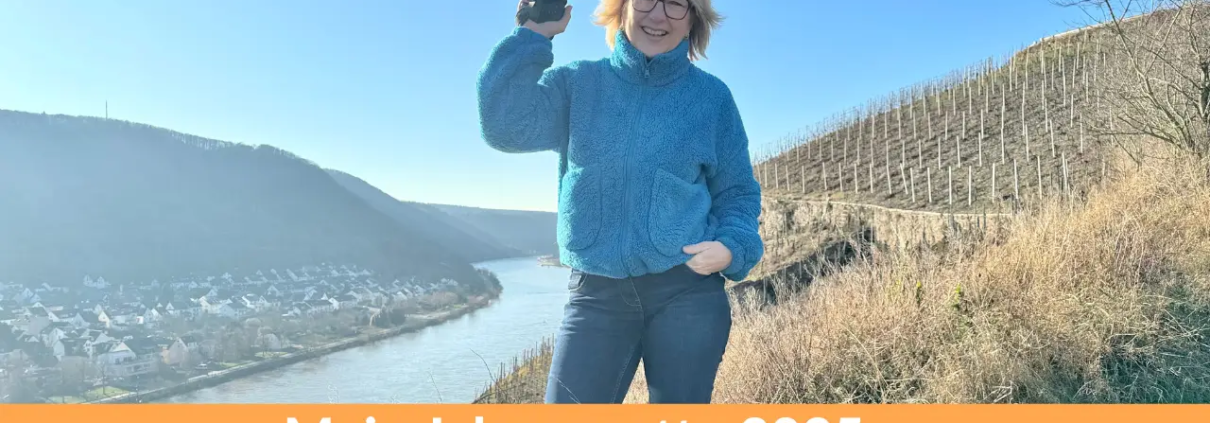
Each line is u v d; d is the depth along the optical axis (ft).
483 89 4.76
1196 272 11.04
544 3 5.01
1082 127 39.09
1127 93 21.91
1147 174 17.69
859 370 10.52
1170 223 13.44
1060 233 12.92
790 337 11.56
